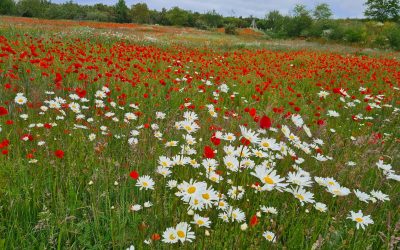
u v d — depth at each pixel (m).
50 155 3.78
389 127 7.08
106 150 4.12
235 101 8.10
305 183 2.74
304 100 8.70
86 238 2.71
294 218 3.08
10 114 4.90
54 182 3.23
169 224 2.84
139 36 25.03
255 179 3.50
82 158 3.84
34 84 6.63
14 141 4.05
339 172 3.91
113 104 5.78
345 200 3.38
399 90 10.43
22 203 3.01
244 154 3.19
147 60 11.80
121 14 80.56
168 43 22.67
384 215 3.37
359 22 74.06
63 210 2.82
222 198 2.88
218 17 83.75
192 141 3.92
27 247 2.52
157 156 3.94
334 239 2.91
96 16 73.38
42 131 4.57
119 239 2.62
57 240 2.68
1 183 3.13
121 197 3.12
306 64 15.83
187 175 3.48
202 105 6.70
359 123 6.98
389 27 54.00
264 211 3.02
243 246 2.62
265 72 12.21
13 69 7.30
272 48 28.00
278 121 5.29
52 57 8.81
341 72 13.90
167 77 8.78
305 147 4.23
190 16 82.38
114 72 8.68
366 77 13.36
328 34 52.38
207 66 11.94
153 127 4.74
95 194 3.19
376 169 4.21
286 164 3.77
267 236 2.65
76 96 5.60
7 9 65.50
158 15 85.12
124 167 3.74
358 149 4.96
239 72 11.09
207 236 2.63
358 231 2.96
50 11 68.50
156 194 3.17
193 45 24.17
